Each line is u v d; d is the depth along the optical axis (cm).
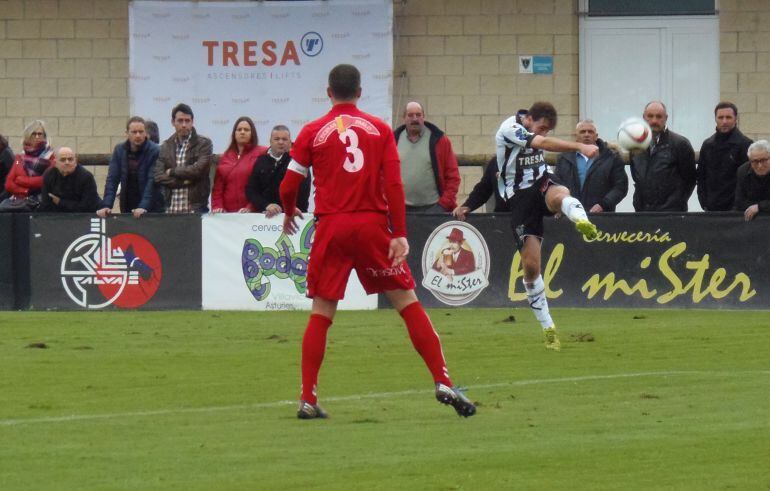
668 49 5722
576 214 3173
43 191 4362
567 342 3388
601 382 2770
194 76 5616
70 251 4256
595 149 3100
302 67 5584
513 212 3288
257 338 3531
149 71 5622
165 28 5606
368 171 2328
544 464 2008
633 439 2188
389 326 3747
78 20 5891
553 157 5200
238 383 2792
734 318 3866
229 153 4388
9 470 1975
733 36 5681
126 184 4403
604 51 5753
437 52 5784
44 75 5909
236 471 1962
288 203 2398
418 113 4366
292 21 5569
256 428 2295
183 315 4094
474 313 4059
